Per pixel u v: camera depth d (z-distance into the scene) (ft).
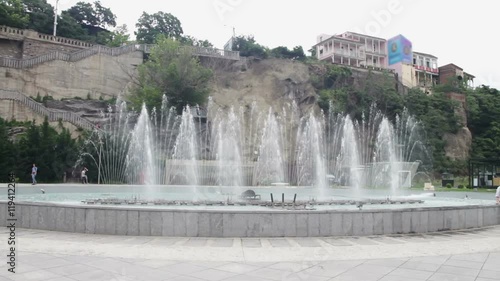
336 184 134.21
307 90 179.32
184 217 32.71
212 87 167.53
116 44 175.73
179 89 141.59
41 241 29.89
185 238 31.96
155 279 20.54
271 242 30.83
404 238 33.30
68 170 104.63
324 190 97.19
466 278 21.21
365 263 24.32
